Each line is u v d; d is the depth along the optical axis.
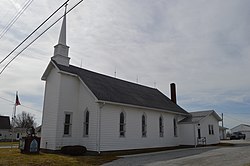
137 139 23.12
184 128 30.28
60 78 20.72
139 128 23.67
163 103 29.66
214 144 31.50
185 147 27.84
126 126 22.16
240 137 55.50
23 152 17.00
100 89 21.61
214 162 13.26
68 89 21.08
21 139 17.61
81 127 20.75
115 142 20.67
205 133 30.91
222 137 62.47
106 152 19.62
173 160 14.77
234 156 15.81
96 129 19.52
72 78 21.66
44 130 20.83
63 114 20.27
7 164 12.39
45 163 13.33
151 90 33.25
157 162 14.08
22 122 88.38
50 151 19.50
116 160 15.62
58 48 22.09
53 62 21.31
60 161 14.24
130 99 23.47
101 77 25.66
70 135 20.42
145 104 24.56
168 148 25.86
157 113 26.73
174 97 35.06
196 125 29.69
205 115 31.36
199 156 16.56
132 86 29.39
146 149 23.61
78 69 23.67
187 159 15.02
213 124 33.31
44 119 21.20
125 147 21.58
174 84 35.88
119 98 21.98
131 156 18.09
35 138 17.34
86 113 20.86
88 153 19.44
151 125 25.41
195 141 28.83
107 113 20.42
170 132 28.36
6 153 16.62
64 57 22.27
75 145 19.48
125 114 22.33
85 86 21.05
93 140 19.52
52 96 21.05
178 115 30.84
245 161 13.23
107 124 20.20
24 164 12.65
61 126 19.92
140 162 14.33
